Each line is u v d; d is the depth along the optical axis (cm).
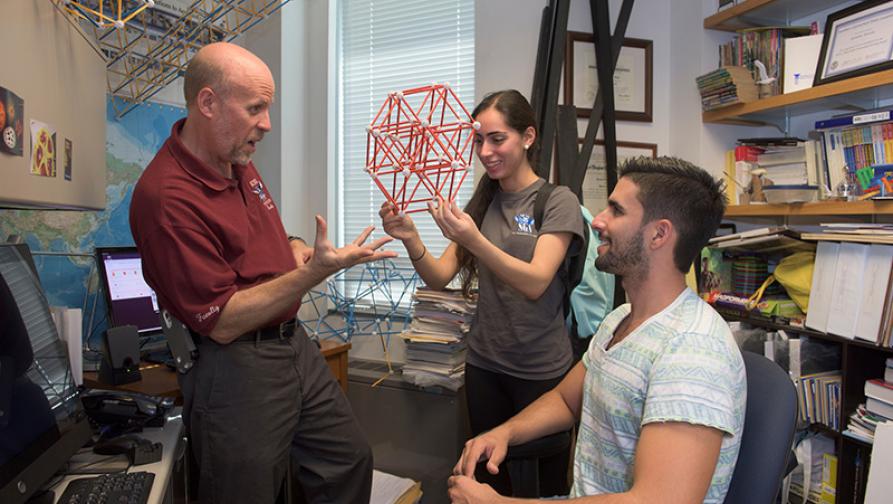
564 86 257
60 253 185
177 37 196
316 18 296
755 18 249
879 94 209
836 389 198
